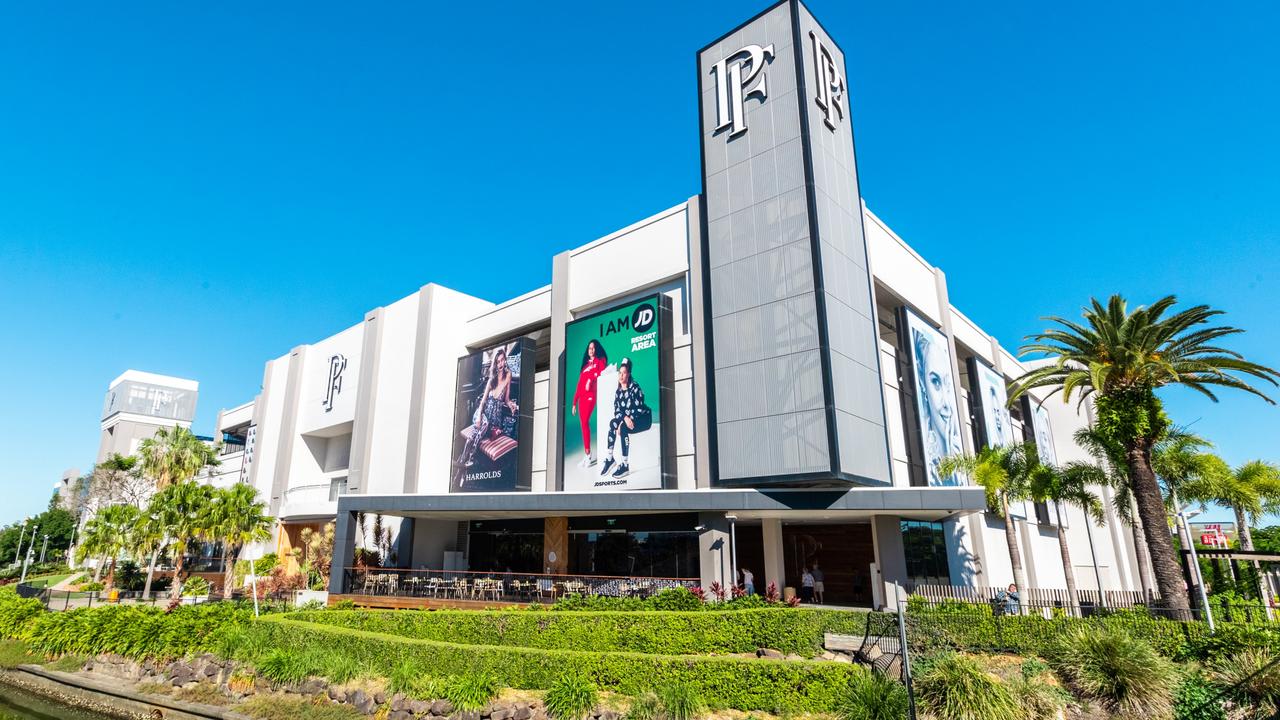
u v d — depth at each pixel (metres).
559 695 15.31
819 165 28.70
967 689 13.98
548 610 21.25
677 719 14.48
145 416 97.94
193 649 22.16
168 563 49.97
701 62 33.16
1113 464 26.06
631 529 29.09
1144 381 21.45
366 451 43.41
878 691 14.06
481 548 35.62
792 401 26.06
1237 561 27.55
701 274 30.81
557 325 36.44
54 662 25.20
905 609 19.33
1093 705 14.43
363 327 47.50
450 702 15.91
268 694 18.89
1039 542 42.19
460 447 39.28
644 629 18.80
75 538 84.31
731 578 25.62
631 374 31.70
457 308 43.97
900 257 36.41
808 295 26.56
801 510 24.67
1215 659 15.17
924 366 34.94
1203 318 21.31
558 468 34.09
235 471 59.53
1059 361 22.09
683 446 30.03
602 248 35.84
